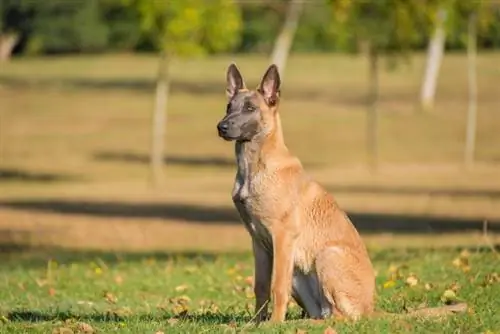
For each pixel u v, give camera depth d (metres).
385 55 69.56
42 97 122.06
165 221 49.16
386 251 33.03
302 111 105.50
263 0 85.94
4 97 122.50
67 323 20.08
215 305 23.11
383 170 72.69
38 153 85.44
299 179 19.19
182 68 153.00
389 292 23.19
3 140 93.06
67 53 176.50
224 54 167.62
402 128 94.31
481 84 124.12
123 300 25.03
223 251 37.72
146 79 140.12
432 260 28.61
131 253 37.91
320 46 171.38
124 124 101.56
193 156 82.69
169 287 27.17
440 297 22.02
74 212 52.88
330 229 19.12
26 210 53.84
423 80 109.44
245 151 19.17
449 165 75.31
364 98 115.12
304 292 19.50
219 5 59.34
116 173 73.00
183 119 104.12
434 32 64.06
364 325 18.14
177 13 58.75
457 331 17.94
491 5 72.31
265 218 19.03
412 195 58.00
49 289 27.28
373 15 66.44
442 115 100.94
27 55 172.75
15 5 163.00
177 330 18.56
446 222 46.56
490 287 22.83
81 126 100.88
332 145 86.19
